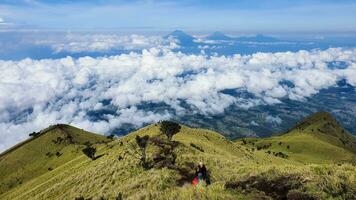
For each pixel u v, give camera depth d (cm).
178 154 5056
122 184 4534
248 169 3150
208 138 11025
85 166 8556
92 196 4653
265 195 1962
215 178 3120
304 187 1897
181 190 2464
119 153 6550
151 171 4425
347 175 1934
